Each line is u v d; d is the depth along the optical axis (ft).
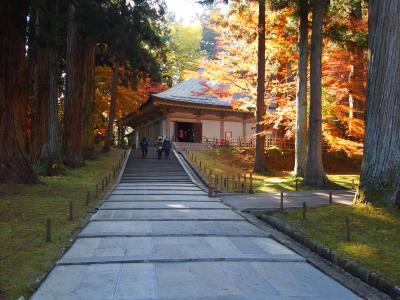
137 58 86.38
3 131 49.62
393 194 30.37
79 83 80.07
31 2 44.06
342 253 21.84
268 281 18.57
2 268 18.97
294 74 84.89
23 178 50.83
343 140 79.36
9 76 49.83
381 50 32.04
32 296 16.26
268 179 71.31
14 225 29.07
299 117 68.90
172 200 48.06
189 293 16.72
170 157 101.91
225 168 85.81
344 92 78.79
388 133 31.40
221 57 88.28
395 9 31.68
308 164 62.49
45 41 47.34
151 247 24.38
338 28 66.18
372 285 18.13
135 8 67.87
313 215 32.32
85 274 19.19
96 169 80.74
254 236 28.25
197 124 132.36
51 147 67.51
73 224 30.55
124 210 39.34
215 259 21.85
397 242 23.38
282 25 72.43
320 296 16.88
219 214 37.52
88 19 62.03
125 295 16.40
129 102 133.28
